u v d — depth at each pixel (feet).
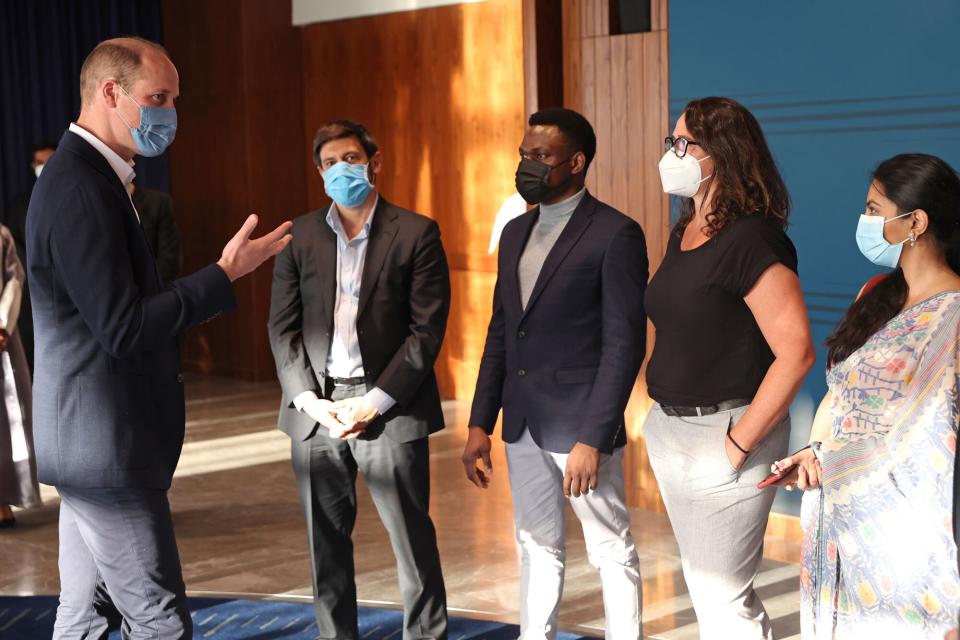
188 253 31.45
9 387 16.85
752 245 8.31
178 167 31.37
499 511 17.83
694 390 8.60
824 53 15.03
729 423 8.53
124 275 8.49
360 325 11.01
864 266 14.90
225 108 29.89
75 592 9.61
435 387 11.39
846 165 14.97
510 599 13.88
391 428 10.99
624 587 10.32
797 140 15.39
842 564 8.00
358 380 11.09
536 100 18.69
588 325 10.06
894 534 7.73
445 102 26.03
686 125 8.71
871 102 14.67
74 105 30.19
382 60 27.43
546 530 10.53
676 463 8.74
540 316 10.10
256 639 12.62
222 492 19.25
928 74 14.17
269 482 19.85
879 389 7.84
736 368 8.52
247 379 30.48
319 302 11.14
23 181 29.55
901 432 7.72
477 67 25.27
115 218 8.55
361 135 11.16
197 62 30.45
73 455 8.70
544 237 10.36
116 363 8.74
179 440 9.22
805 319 8.23
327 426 10.80
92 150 8.71
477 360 26.09
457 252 26.20
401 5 26.66
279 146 29.86
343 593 11.43
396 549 11.32
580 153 10.05
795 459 8.48
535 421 10.18
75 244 8.38
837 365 8.25
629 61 17.08
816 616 8.29
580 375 10.03
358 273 11.14
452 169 26.08
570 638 12.46
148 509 8.91
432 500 18.52
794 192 15.48
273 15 29.40
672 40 16.52
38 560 15.60
